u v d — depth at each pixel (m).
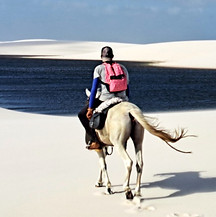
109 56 8.45
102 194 8.45
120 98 8.37
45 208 7.68
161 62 111.38
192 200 8.08
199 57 111.50
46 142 13.45
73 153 11.92
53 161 11.02
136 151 8.10
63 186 8.95
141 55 127.38
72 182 9.23
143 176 9.76
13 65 107.12
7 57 174.38
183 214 7.29
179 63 106.56
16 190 8.68
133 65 102.38
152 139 13.88
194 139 13.71
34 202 7.99
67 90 41.38
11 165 10.62
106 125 8.05
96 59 151.00
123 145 7.88
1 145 13.00
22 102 31.08
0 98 33.62
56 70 84.19
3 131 15.48
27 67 96.56
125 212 7.47
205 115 19.83
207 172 10.00
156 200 8.11
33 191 8.62
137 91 40.12
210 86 47.31
